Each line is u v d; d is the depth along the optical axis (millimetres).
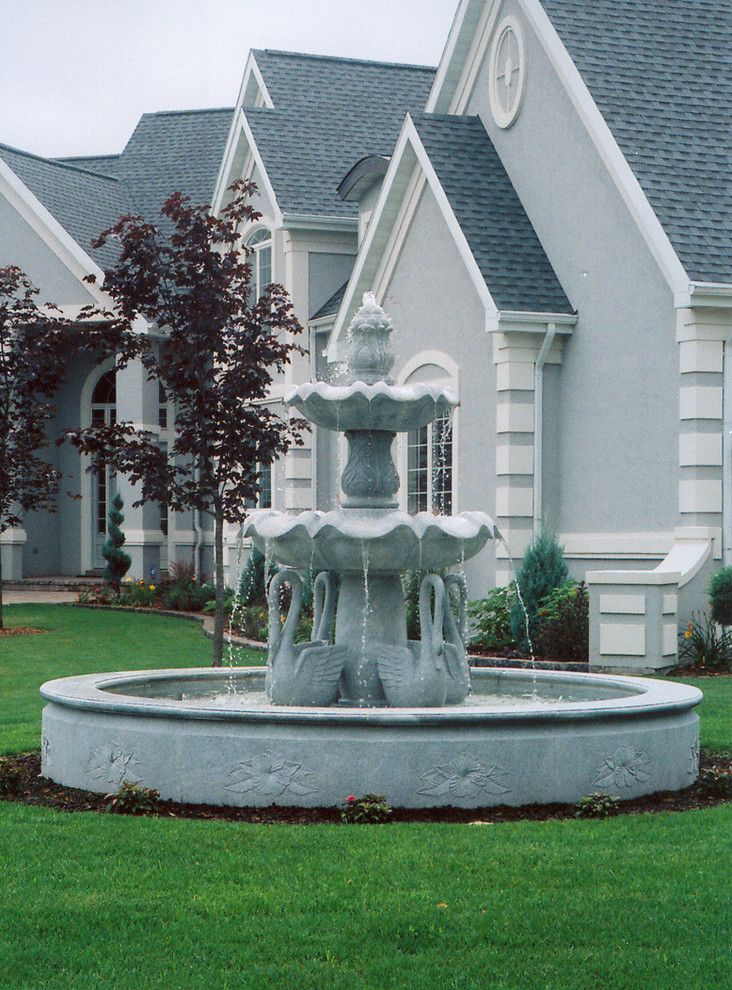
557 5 18359
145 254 14742
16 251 28297
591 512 17594
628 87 17484
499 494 18078
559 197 18281
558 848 6707
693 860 6500
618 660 14875
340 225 24922
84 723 8336
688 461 15750
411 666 8977
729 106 17656
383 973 5035
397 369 20594
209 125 34031
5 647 18422
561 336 18125
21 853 6645
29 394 21641
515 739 7766
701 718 11250
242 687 10797
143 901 5852
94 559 32125
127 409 27969
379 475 9422
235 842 6816
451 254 19266
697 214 16078
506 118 19578
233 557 26156
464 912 5688
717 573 15555
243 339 14945
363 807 7395
